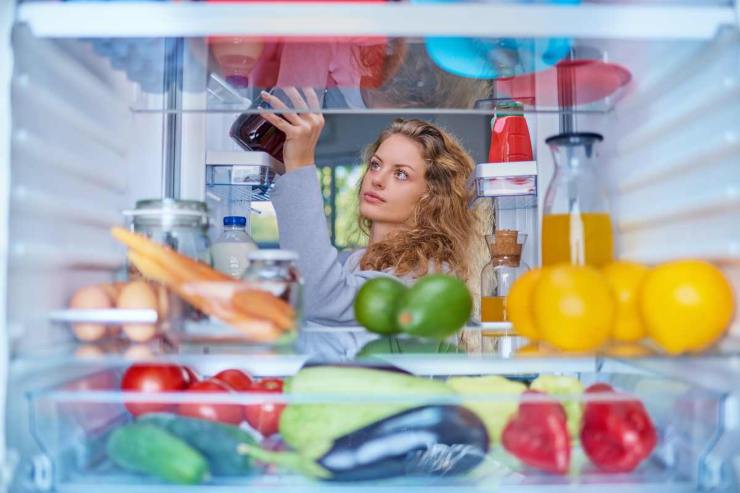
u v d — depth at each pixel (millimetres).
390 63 999
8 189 692
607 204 875
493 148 1560
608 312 732
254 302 756
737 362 691
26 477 682
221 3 710
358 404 729
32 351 742
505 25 713
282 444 767
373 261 2109
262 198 1770
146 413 802
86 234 928
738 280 743
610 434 732
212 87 1185
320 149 2324
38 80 765
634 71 926
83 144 913
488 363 832
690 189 824
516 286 861
